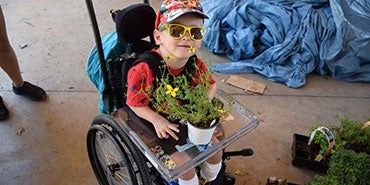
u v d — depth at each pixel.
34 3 2.98
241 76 2.34
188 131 1.18
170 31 1.15
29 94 2.09
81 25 2.75
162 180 1.34
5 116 2.00
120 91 1.39
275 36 2.36
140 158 1.16
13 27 2.70
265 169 1.79
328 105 2.17
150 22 1.34
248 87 2.26
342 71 2.32
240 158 1.84
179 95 1.17
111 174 1.53
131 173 1.25
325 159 1.74
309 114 2.10
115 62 1.35
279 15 2.39
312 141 1.79
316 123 2.05
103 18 2.82
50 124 1.99
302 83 2.27
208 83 1.26
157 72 1.21
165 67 1.20
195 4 1.16
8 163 1.79
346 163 1.49
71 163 1.80
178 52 1.17
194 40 1.16
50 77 2.30
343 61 2.29
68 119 2.02
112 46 1.46
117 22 1.29
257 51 2.44
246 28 2.42
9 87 2.21
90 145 1.49
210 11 2.52
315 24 2.39
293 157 1.79
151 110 1.24
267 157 1.85
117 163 1.44
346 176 1.46
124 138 1.19
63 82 2.27
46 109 2.08
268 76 2.31
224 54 2.50
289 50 2.31
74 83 2.26
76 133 1.95
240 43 2.38
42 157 1.82
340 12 2.33
